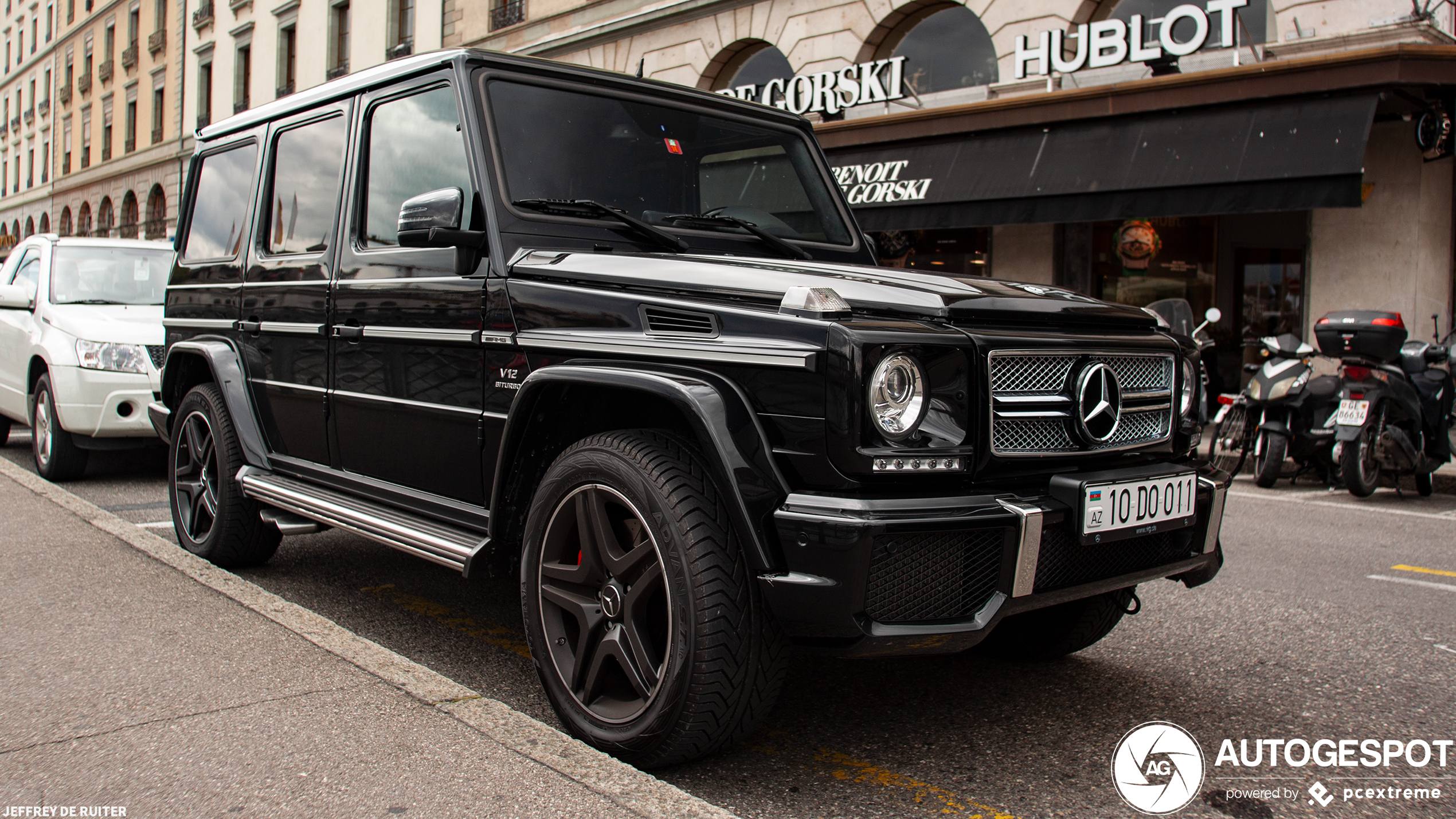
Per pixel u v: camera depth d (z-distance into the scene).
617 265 2.73
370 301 3.42
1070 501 2.38
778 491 2.24
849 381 2.15
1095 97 11.30
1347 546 5.71
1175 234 12.01
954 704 3.08
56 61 44.84
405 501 3.31
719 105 3.74
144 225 36.19
